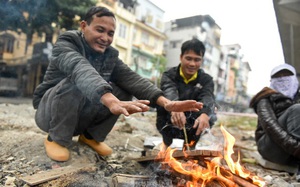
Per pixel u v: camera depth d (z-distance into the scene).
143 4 23.73
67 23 10.56
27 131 3.40
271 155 2.89
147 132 4.66
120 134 3.97
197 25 26.77
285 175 2.73
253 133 6.80
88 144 2.73
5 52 14.10
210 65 29.34
